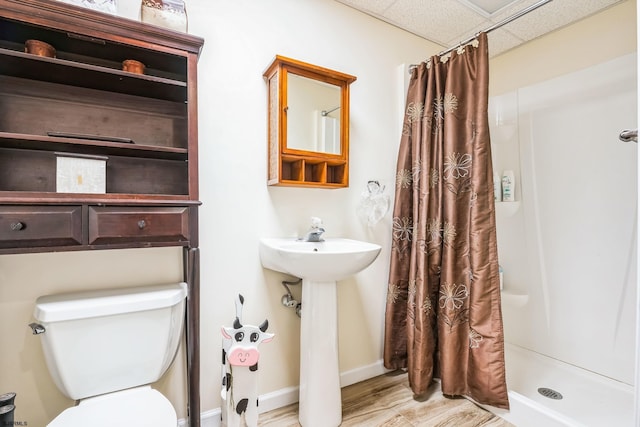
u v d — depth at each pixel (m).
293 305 1.55
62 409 1.12
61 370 0.97
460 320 1.61
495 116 2.26
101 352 1.02
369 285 1.87
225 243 1.41
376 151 1.89
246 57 1.46
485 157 1.50
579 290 1.83
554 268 1.94
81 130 1.14
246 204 1.46
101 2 1.01
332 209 1.72
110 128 1.18
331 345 1.42
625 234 1.66
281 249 1.27
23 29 0.94
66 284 1.13
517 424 1.42
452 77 1.63
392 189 1.96
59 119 1.10
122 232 0.98
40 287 1.09
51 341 0.96
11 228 0.84
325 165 1.54
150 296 1.09
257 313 1.50
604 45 1.75
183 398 1.33
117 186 1.19
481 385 1.51
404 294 1.86
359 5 1.76
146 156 1.21
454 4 1.75
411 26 1.96
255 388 1.18
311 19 1.65
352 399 1.64
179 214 1.07
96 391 1.03
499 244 2.22
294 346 1.60
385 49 1.92
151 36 1.03
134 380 1.09
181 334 1.20
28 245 0.87
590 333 1.78
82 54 1.11
